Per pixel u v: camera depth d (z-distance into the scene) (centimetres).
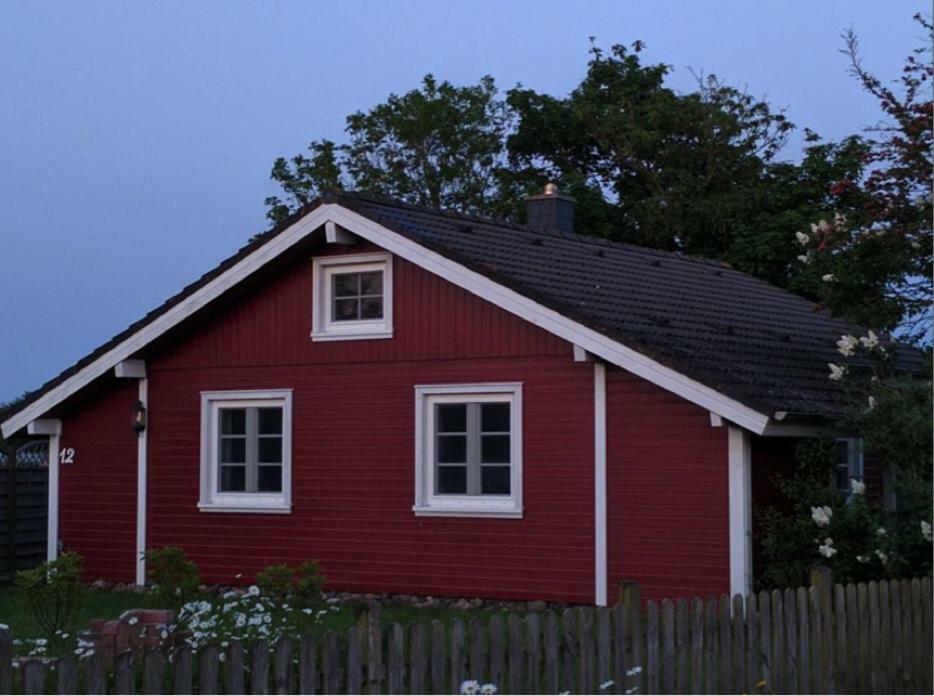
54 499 2061
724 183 3722
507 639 789
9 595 1856
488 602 1672
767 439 1540
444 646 769
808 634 970
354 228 1738
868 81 1539
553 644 809
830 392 1616
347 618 1507
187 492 1938
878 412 1381
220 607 1409
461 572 1694
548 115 3944
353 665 736
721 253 3475
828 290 1596
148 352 1973
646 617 866
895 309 1555
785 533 1482
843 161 3384
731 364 1587
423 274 1750
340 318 1831
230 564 1884
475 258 1722
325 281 1839
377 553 1761
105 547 2006
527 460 1655
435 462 1733
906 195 1532
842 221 1579
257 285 1892
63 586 1268
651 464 1562
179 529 1939
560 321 1575
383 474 1767
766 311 2077
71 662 647
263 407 1889
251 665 715
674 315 1781
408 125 4444
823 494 1476
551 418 1639
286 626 1245
